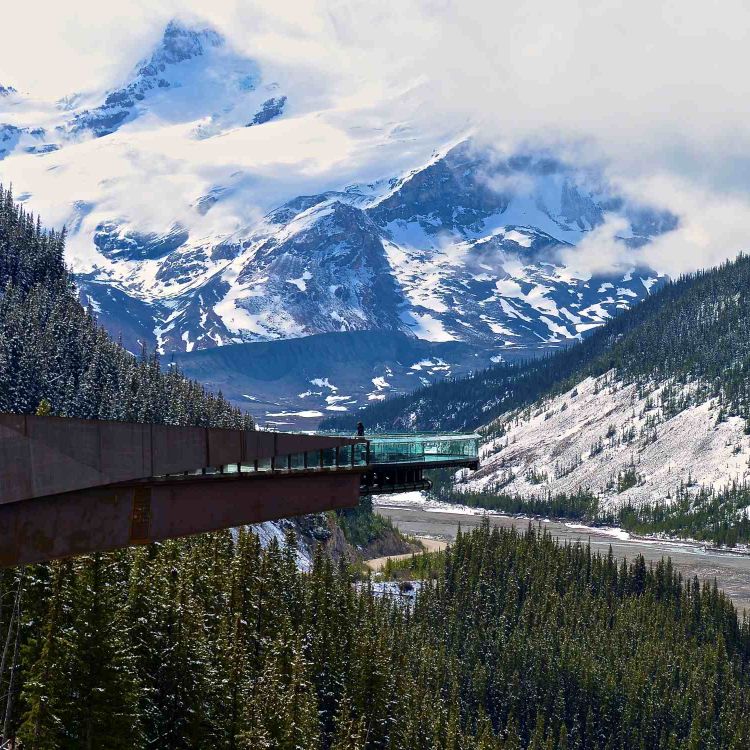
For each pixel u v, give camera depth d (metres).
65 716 72.00
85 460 42.28
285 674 109.44
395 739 122.00
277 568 136.88
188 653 85.81
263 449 50.34
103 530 44.78
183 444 45.88
